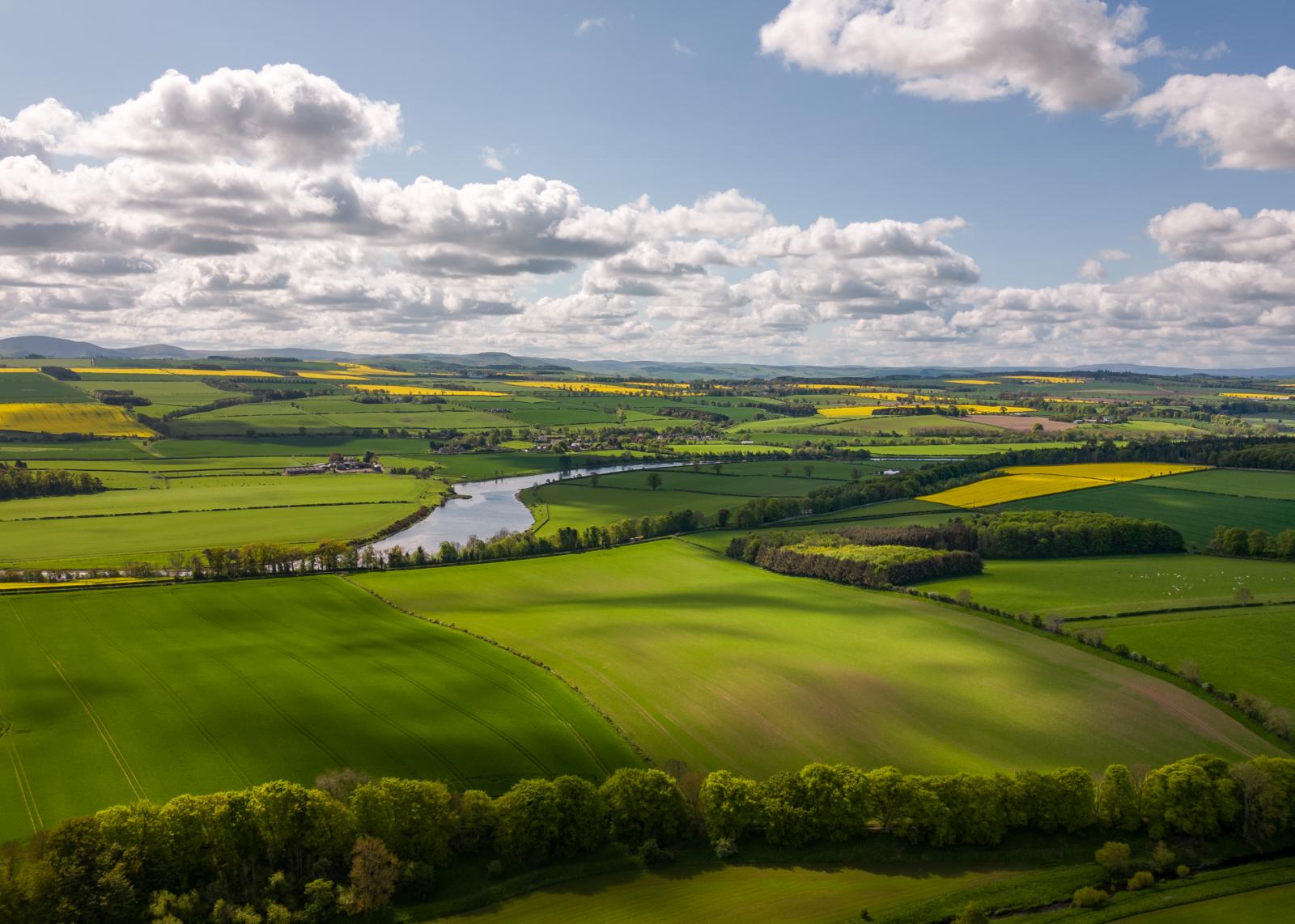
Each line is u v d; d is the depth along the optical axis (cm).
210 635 11700
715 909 6444
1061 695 9956
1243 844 7388
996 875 7000
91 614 12438
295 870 6694
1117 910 6431
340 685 10050
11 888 5788
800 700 9900
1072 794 7450
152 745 8462
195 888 6475
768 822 7325
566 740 8819
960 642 11669
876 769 7744
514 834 6988
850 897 6631
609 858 7125
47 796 7500
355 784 7469
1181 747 8794
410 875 6556
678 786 7688
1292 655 10938
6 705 9300
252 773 7988
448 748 8569
